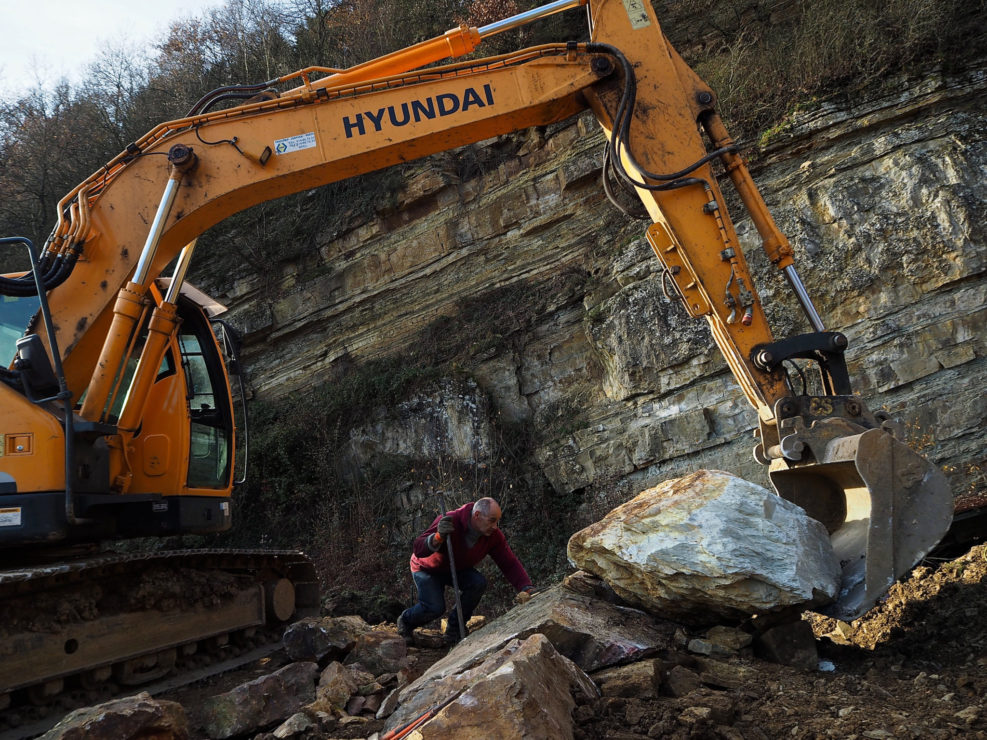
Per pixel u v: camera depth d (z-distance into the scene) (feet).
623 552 15.03
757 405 17.78
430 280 48.21
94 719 11.27
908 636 15.64
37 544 17.89
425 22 57.00
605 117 19.24
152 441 21.50
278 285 52.54
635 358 38.22
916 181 33.40
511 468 41.37
